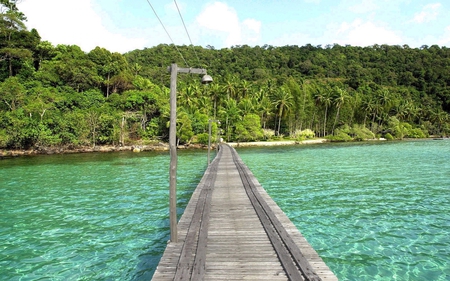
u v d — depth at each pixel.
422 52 162.88
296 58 159.75
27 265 8.89
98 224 12.46
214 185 15.64
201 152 48.22
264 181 21.61
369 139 83.19
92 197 17.12
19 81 57.75
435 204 15.08
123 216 13.52
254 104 75.81
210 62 141.25
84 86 65.44
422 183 20.61
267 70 140.38
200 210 10.22
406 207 14.52
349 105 84.44
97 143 52.16
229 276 5.75
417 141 77.38
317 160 35.47
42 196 17.42
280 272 5.90
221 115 72.31
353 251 9.50
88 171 27.11
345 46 193.88
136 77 75.69
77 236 11.13
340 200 15.91
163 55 136.25
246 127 68.81
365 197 16.58
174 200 7.41
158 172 26.52
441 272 8.17
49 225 12.39
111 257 9.35
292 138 77.12
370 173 25.12
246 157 40.34
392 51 168.12
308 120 82.81
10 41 62.47
